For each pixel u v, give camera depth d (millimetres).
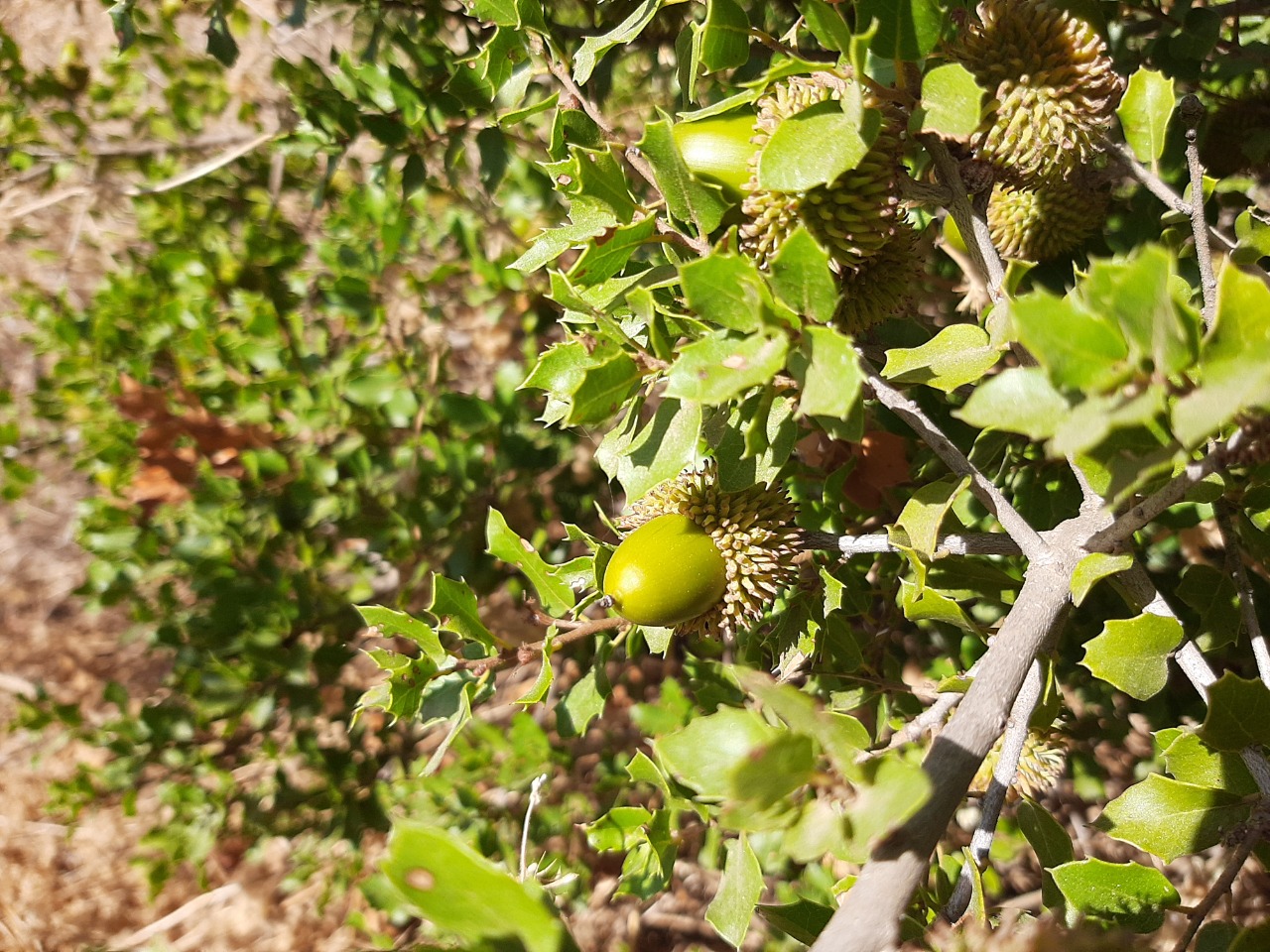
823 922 166
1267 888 307
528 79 206
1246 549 210
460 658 207
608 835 205
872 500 263
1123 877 167
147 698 473
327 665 343
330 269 382
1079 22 164
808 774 111
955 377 169
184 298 373
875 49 149
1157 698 284
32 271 518
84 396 368
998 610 277
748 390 158
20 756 463
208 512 344
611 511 350
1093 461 148
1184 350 108
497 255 377
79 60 433
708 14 162
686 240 169
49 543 505
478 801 328
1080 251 239
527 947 98
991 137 163
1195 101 177
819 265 138
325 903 365
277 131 366
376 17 325
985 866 154
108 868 430
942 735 136
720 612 192
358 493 344
